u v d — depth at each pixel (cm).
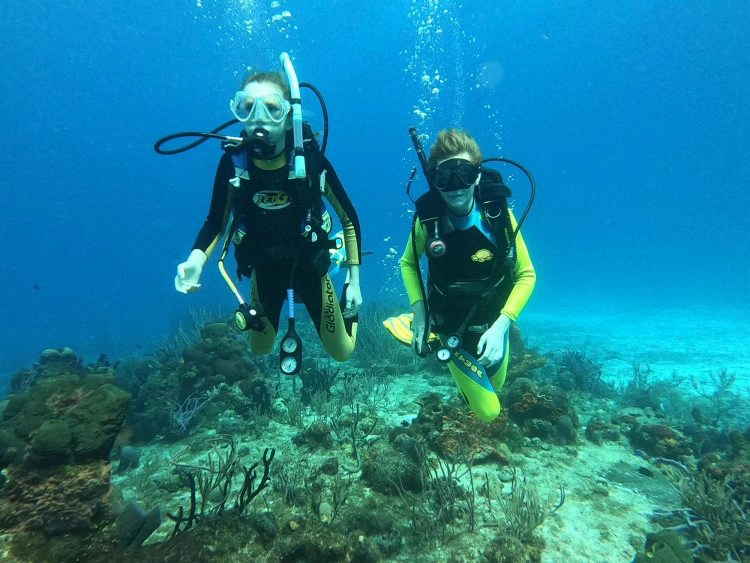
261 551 264
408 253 377
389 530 346
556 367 958
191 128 11062
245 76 305
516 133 11556
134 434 629
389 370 871
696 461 500
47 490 270
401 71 8600
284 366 276
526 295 323
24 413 307
